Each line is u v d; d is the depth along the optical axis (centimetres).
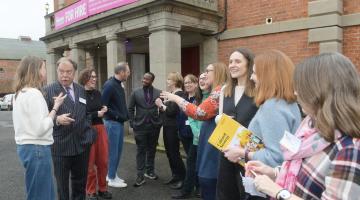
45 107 304
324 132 130
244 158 209
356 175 118
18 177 589
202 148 310
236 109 257
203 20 772
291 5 669
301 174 142
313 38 633
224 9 786
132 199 461
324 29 616
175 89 517
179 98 326
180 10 729
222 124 224
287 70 203
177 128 507
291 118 195
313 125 146
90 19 941
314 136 140
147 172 552
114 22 863
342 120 126
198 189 468
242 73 257
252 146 208
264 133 198
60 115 349
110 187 513
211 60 819
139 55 1152
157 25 730
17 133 303
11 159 743
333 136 129
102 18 886
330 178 124
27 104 293
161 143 763
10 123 1644
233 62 259
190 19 749
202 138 310
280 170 163
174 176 518
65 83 366
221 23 795
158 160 670
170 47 723
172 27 720
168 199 460
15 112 303
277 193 143
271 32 699
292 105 201
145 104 521
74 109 368
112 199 461
